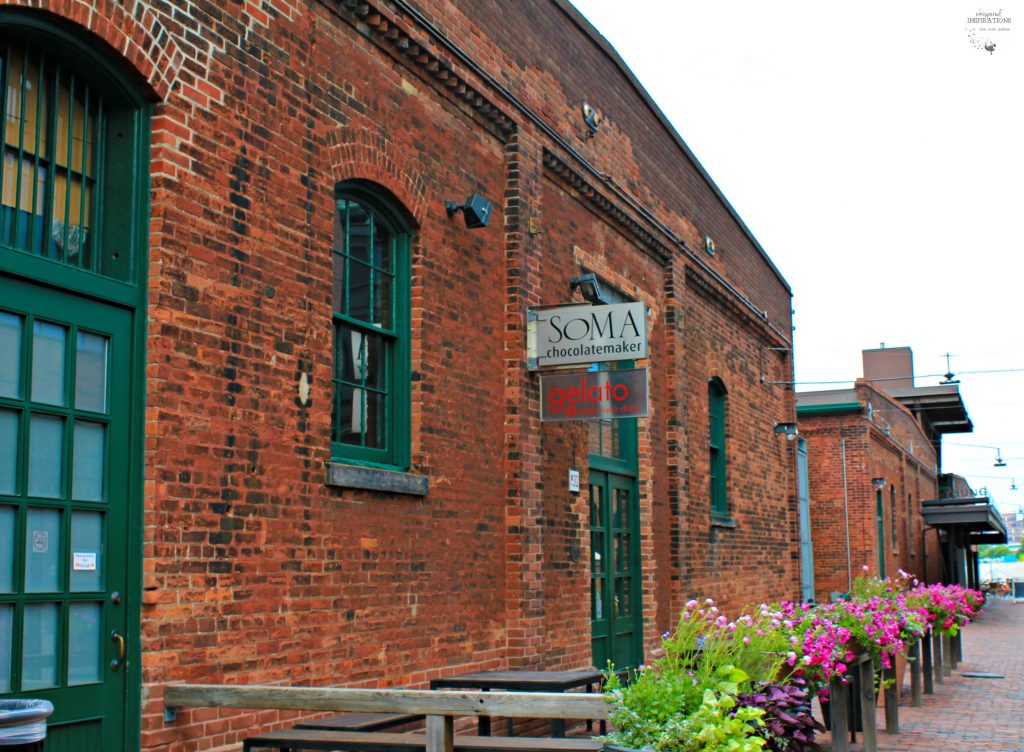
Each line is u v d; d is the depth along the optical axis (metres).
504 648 9.98
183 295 6.58
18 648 5.69
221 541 6.72
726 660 6.59
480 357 9.96
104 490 6.21
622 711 5.32
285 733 6.80
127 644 6.18
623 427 13.68
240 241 7.04
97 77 6.39
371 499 8.23
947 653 17.02
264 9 7.40
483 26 10.23
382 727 7.52
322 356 7.75
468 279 9.84
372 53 8.60
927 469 44.03
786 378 21.64
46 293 5.99
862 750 10.10
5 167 6.00
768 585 19.23
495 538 9.97
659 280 15.01
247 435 6.98
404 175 8.91
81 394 6.14
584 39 12.62
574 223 12.26
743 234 19.06
